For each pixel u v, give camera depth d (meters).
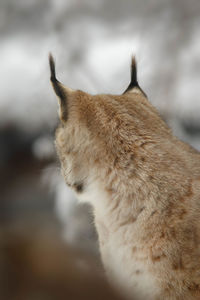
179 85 17.77
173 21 19.59
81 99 6.66
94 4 21.83
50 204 17.34
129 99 6.99
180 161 6.25
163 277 5.75
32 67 23.02
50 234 2.17
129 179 6.12
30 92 18.91
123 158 6.19
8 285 1.67
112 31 21.75
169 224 5.80
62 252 1.90
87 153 6.38
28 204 17.06
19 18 25.12
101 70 19.45
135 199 6.04
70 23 21.33
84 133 6.40
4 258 1.75
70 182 6.75
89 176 6.42
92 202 6.67
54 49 19.33
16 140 21.28
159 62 18.16
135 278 6.07
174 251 5.69
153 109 7.12
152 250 5.82
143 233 5.91
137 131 6.34
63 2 21.42
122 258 6.22
